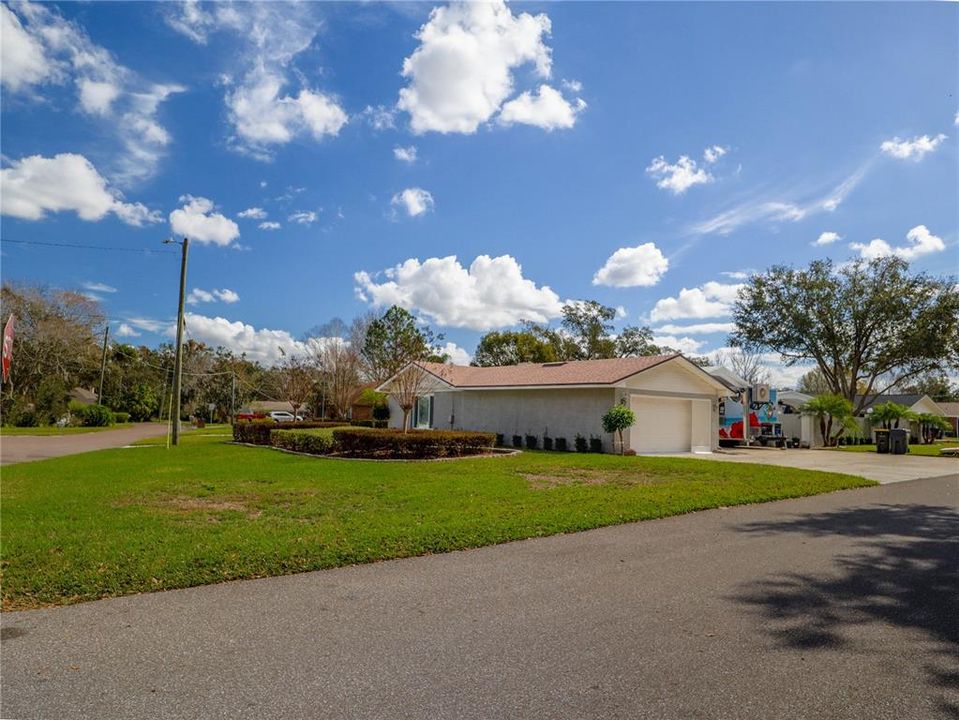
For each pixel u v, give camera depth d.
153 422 69.75
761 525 8.25
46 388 46.94
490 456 17.80
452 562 6.29
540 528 7.69
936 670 3.73
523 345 47.31
